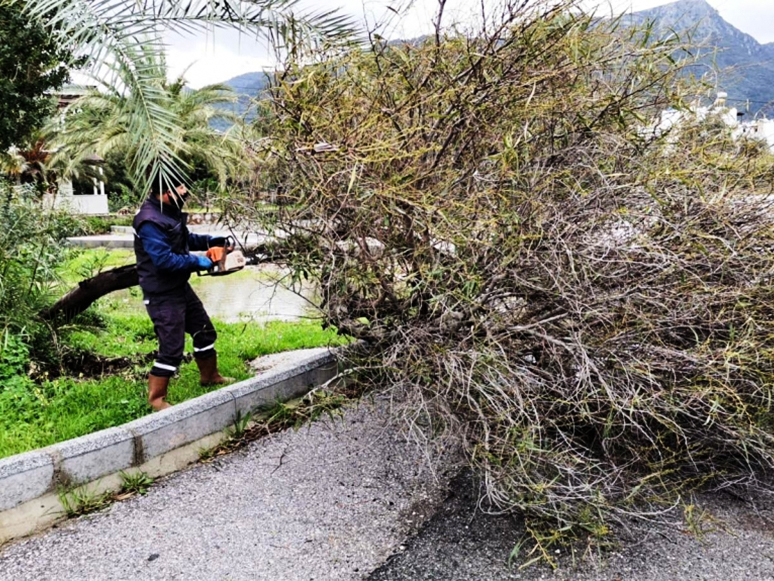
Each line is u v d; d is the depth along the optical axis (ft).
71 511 8.61
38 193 16.63
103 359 15.15
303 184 9.02
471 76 8.62
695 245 7.64
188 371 14.17
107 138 42.29
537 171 8.27
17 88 17.87
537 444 7.68
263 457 10.52
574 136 8.86
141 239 10.90
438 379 8.09
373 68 9.26
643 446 8.47
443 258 8.58
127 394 12.32
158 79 10.90
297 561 7.60
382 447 10.78
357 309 10.11
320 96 8.80
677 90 9.09
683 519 8.43
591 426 8.72
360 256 9.19
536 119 8.79
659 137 9.07
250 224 10.03
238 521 8.50
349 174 8.31
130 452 9.43
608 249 7.72
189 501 9.06
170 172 10.63
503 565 7.50
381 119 8.66
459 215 8.27
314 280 10.31
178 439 10.12
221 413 10.90
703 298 7.68
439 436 8.43
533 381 7.78
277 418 11.75
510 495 7.83
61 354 13.87
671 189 8.41
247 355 16.55
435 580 7.23
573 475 7.45
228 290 29.99
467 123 8.48
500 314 8.42
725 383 7.75
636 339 7.74
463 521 8.48
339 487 9.47
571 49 8.58
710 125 9.67
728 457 9.33
